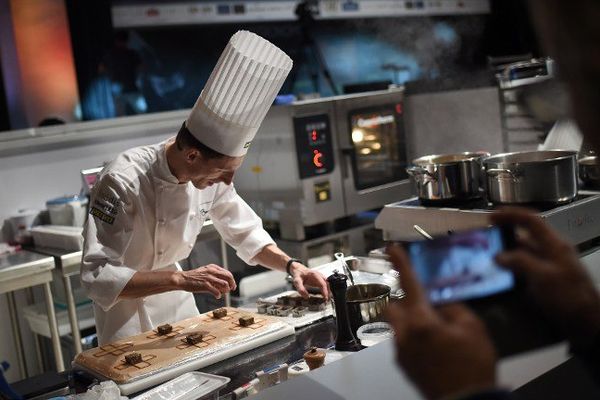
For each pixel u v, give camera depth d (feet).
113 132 12.78
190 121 6.38
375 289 5.85
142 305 7.35
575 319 1.89
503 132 11.70
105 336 7.32
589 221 6.15
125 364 5.41
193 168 6.60
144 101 14.60
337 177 12.80
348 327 5.38
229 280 6.31
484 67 19.27
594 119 1.41
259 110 6.28
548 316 1.91
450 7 18.85
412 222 7.06
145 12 14.37
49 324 10.30
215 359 5.49
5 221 11.87
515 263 1.90
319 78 16.49
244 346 5.67
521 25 17.87
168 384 4.89
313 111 12.35
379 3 17.49
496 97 12.17
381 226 7.43
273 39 16.01
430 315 1.81
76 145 12.62
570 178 6.10
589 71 1.38
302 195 12.28
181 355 5.49
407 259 1.91
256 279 11.71
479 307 1.91
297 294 7.05
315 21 16.43
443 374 1.73
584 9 1.35
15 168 11.98
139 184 6.91
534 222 1.94
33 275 10.09
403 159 13.91
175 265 7.84
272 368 5.24
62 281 10.42
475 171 6.85
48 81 13.47
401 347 1.81
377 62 17.66
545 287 1.89
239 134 6.29
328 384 3.02
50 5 13.30
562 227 5.87
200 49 15.15
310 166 12.34
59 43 13.50
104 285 6.25
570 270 1.90
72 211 11.57
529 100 10.87
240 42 6.08
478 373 1.73
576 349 1.97
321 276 6.95
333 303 5.48
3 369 3.99
